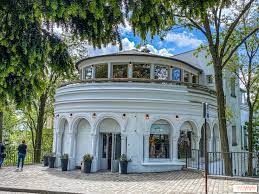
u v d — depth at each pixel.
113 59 22.25
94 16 5.58
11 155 27.72
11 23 5.09
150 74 22.23
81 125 22.05
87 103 21.17
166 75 22.86
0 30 5.11
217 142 25.11
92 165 20.17
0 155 22.17
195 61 29.27
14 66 5.36
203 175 17.80
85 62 23.72
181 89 21.45
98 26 5.95
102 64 22.84
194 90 22.06
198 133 21.84
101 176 18.12
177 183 15.26
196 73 27.17
